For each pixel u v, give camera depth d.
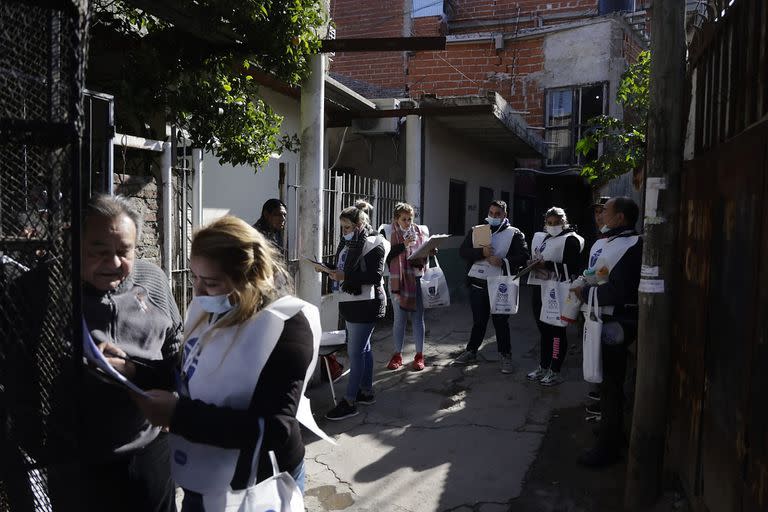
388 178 9.88
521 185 15.35
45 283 1.55
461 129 10.53
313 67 5.24
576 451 4.14
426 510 3.40
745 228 2.34
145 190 3.92
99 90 4.35
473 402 5.16
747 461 2.19
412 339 7.64
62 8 1.45
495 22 15.03
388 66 15.18
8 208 1.54
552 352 5.68
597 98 13.41
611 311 3.76
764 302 2.07
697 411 2.98
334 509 3.41
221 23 3.98
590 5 14.42
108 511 2.04
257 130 4.78
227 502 1.71
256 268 1.76
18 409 1.58
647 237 3.23
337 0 15.43
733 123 2.73
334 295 7.07
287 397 1.71
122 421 2.00
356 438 4.40
